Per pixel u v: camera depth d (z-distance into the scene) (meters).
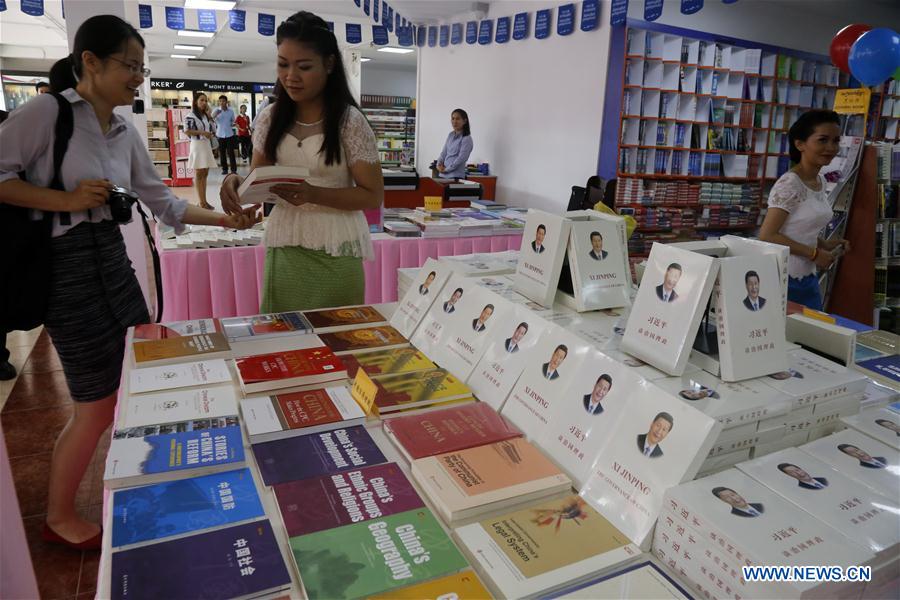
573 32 6.17
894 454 1.01
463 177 7.15
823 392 1.08
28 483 2.50
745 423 1.00
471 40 7.78
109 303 1.84
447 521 0.99
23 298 1.67
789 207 2.54
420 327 1.75
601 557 0.89
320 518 0.95
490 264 1.90
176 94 17.31
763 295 1.13
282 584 0.81
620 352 1.22
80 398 1.90
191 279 3.14
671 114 6.00
